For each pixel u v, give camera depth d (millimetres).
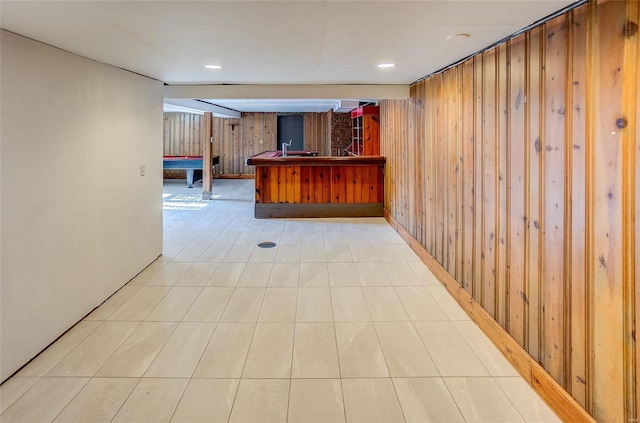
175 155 11820
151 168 3855
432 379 2064
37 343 2252
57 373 2096
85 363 2191
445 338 2490
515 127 2125
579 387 1629
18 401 1870
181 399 1898
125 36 2197
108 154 3033
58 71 2412
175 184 10594
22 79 2102
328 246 4594
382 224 5746
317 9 1786
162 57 2803
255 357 2270
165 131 11805
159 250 4129
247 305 2971
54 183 2385
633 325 1334
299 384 2021
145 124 3689
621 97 1357
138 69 3299
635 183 1309
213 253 4293
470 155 2766
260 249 4457
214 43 2410
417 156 4211
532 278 1980
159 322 2689
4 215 1993
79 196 2654
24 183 2131
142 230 3684
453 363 2209
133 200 3482
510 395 1932
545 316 1869
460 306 2949
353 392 1958
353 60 2961
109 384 2008
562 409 1729
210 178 7859
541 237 1891
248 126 11859
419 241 4176
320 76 3783
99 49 2486
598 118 1475
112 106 3086
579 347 1622
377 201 6250
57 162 2410
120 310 2867
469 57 2770
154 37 2236
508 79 2201
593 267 1527
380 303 3012
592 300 1537
